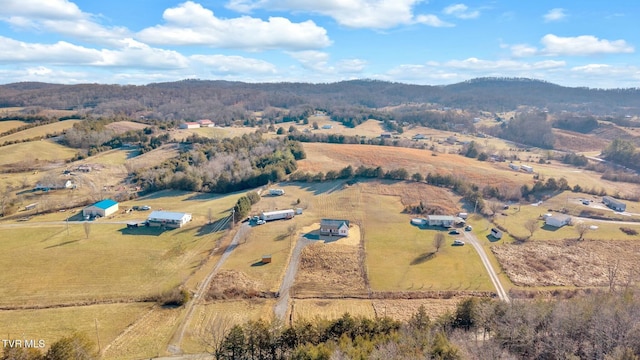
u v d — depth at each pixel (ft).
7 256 261.85
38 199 379.35
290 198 385.09
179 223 319.47
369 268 253.24
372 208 360.28
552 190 401.08
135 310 203.62
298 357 131.44
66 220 333.62
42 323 189.16
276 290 226.58
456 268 254.88
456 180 404.16
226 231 307.58
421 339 141.49
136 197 406.62
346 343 138.00
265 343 151.64
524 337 143.33
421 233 309.22
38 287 224.53
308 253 270.46
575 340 140.15
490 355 134.72
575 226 320.50
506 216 343.26
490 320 161.99
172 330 185.78
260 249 277.23
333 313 203.92
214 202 382.42
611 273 246.27
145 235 303.07
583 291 226.99
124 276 239.91
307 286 231.71
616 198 390.63
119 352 167.53
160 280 236.02
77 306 206.39
